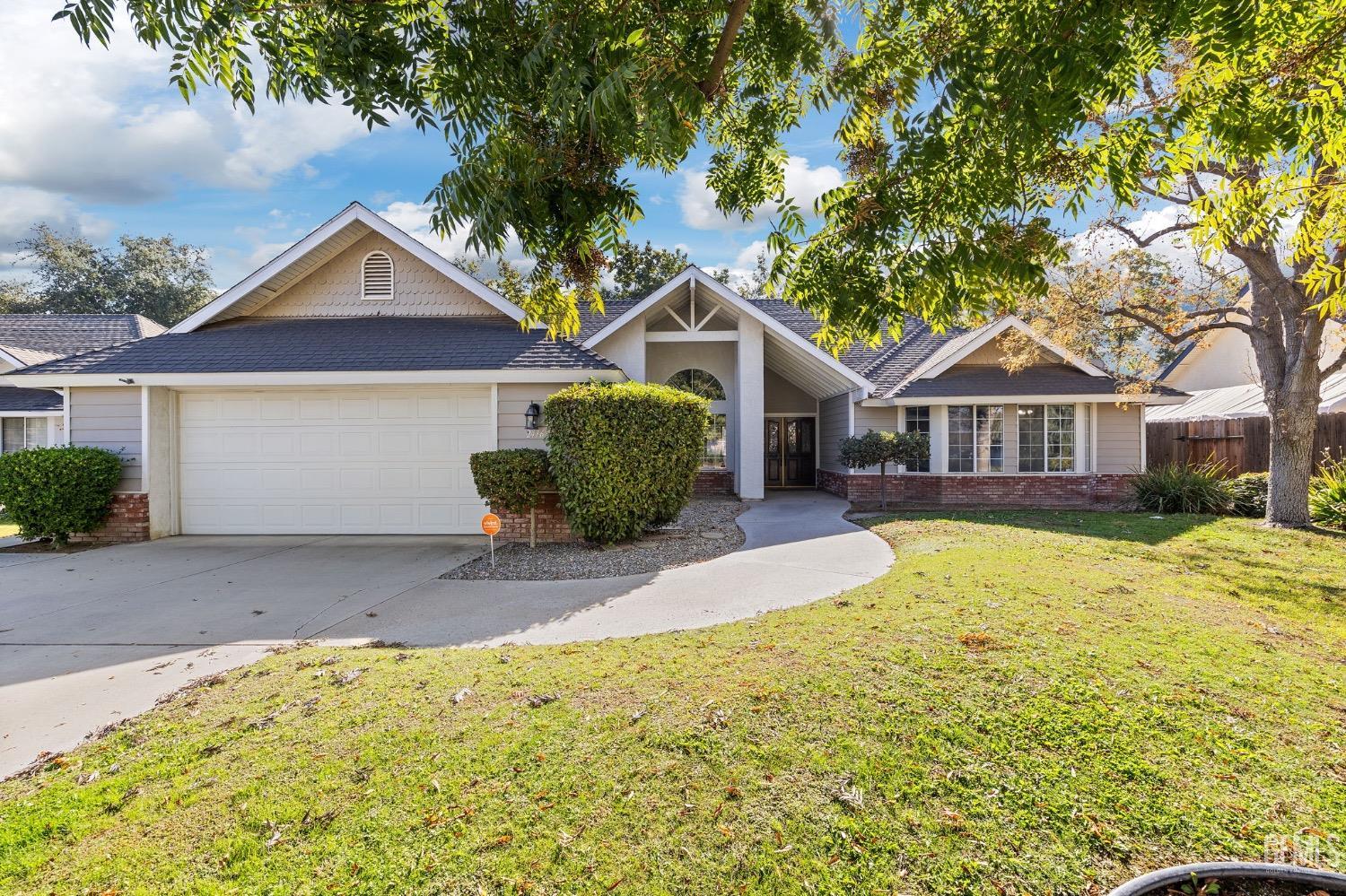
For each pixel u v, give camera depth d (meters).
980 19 2.84
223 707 3.87
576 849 2.48
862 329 3.54
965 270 3.12
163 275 40.53
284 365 10.16
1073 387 14.57
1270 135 3.16
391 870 2.39
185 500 10.80
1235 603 6.01
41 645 5.27
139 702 4.09
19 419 17.70
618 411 9.03
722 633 5.11
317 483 10.70
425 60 3.10
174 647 5.21
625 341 14.91
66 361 10.38
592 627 5.56
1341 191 3.79
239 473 10.77
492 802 2.77
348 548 9.58
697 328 15.50
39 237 37.06
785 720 3.37
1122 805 2.69
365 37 2.92
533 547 9.43
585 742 3.23
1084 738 3.16
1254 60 3.12
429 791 2.86
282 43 3.06
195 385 10.24
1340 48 3.04
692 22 3.39
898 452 13.77
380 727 3.47
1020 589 5.84
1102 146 3.13
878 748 3.10
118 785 3.00
